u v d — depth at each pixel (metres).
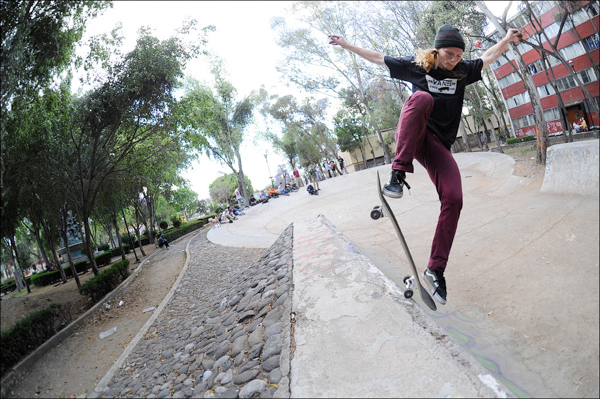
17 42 7.23
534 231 4.51
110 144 13.59
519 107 31.88
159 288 11.14
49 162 10.76
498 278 3.77
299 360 2.88
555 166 5.74
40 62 8.48
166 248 22.06
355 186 19.97
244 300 5.20
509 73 31.53
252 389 2.81
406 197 12.20
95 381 5.32
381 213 2.34
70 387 5.26
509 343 2.77
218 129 15.38
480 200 8.67
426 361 2.37
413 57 2.29
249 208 25.16
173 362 4.73
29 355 5.98
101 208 17.84
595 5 15.16
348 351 2.77
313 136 46.34
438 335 2.62
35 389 5.28
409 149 2.05
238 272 10.23
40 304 8.62
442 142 2.28
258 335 3.71
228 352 3.89
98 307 9.39
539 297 3.12
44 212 11.75
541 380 2.34
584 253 3.41
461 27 15.88
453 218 2.22
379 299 3.37
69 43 9.27
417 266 5.08
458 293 3.81
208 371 3.74
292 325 3.48
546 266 3.55
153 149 15.84
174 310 8.20
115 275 11.85
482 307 3.38
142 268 16.00
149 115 13.13
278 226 16.02
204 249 16.39
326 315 3.42
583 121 23.48
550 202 5.36
